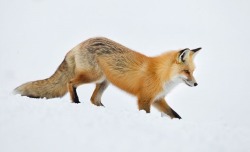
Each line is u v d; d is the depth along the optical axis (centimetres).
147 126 950
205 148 854
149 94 1357
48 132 855
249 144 919
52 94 1416
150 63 1364
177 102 3109
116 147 817
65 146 808
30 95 1389
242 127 1122
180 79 1367
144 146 832
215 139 918
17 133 841
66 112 988
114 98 2878
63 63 1431
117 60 1371
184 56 1346
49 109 1002
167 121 1035
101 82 1430
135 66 1364
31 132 849
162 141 863
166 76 1349
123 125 928
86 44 1388
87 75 1380
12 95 1198
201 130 977
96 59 1377
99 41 1385
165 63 1350
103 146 817
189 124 1030
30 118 919
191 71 1370
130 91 1394
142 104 1370
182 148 842
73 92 1371
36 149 789
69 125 895
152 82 1349
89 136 849
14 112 949
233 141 924
